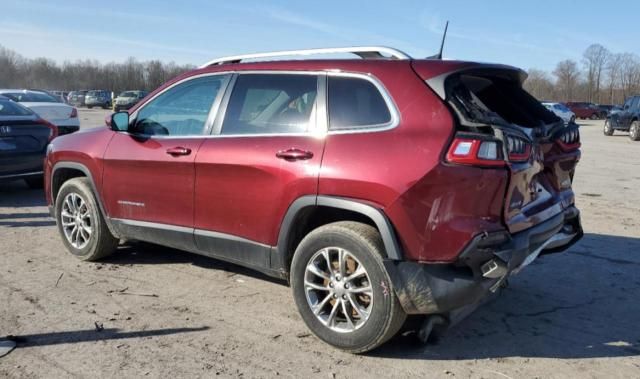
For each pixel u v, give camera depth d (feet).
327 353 11.71
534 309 14.25
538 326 13.23
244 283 15.76
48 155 18.51
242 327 12.91
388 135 11.03
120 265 17.22
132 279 15.98
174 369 10.93
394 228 10.69
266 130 12.94
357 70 11.91
